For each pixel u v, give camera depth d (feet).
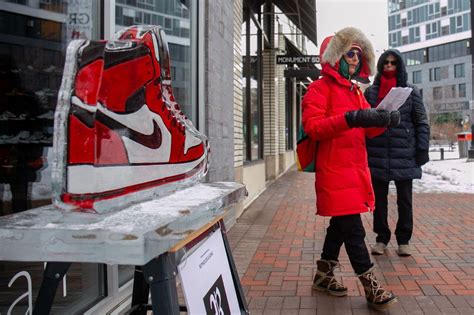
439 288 12.92
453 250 16.92
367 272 11.26
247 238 19.40
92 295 9.30
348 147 11.08
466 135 78.43
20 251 3.73
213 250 5.82
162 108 5.24
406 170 15.69
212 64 18.17
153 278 4.23
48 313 5.18
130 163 4.36
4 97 7.64
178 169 5.71
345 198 10.89
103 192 3.85
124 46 4.35
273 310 11.50
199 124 17.40
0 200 7.50
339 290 12.35
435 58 288.51
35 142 8.12
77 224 3.81
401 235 16.22
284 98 49.47
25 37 8.11
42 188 8.14
